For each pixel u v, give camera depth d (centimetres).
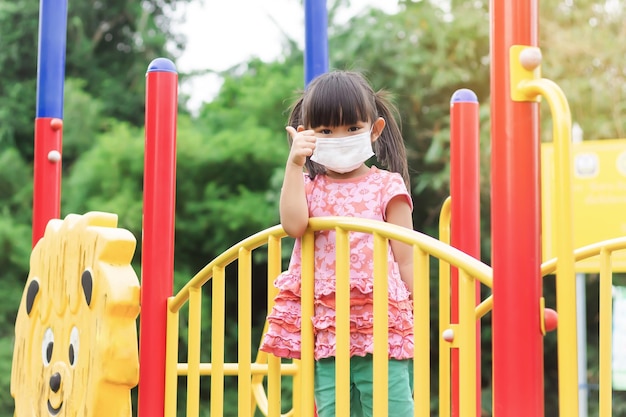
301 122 283
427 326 218
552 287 1102
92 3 1451
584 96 1141
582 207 738
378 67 1191
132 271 299
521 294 194
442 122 1177
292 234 250
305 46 370
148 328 299
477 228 313
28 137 1364
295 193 245
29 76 1391
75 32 1420
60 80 397
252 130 1274
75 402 303
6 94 1364
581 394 695
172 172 306
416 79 1184
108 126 1368
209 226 1248
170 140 305
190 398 290
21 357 360
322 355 254
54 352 330
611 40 1156
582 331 699
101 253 298
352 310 257
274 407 263
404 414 255
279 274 268
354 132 251
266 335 262
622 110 1139
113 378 288
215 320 282
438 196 1184
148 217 303
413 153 1178
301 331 249
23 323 363
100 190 1250
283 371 391
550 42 1170
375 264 229
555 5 1184
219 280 282
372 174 267
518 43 198
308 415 245
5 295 1227
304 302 248
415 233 222
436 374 1114
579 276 701
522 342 192
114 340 289
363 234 262
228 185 1270
